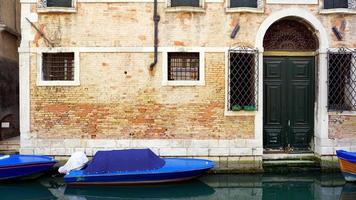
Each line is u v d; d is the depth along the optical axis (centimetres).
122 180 854
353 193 834
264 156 982
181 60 969
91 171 852
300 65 1009
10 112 1166
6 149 1058
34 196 820
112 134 957
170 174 853
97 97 955
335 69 972
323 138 962
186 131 955
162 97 953
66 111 955
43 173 928
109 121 956
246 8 937
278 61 1007
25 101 955
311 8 955
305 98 1012
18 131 1221
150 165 861
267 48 1000
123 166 855
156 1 942
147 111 955
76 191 847
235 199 811
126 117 956
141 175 847
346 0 972
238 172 951
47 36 948
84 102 955
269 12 952
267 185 890
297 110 1012
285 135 1012
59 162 955
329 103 975
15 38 1205
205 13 948
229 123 953
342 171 892
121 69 952
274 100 1009
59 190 856
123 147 953
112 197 816
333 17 955
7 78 1146
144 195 831
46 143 958
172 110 953
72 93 955
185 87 953
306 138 1015
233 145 953
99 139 955
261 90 952
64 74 972
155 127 955
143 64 952
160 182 869
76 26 949
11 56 1176
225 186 885
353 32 961
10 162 876
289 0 950
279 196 825
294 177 935
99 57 952
